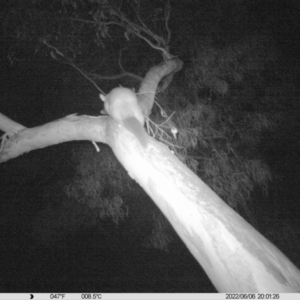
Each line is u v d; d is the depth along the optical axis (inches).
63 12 323.9
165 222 438.0
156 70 223.0
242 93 418.3
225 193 395.9
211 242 121.9
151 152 145.3
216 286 122.5
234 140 422.6
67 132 191.5
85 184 408.8
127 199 464.4
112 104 158.6
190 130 354.0
